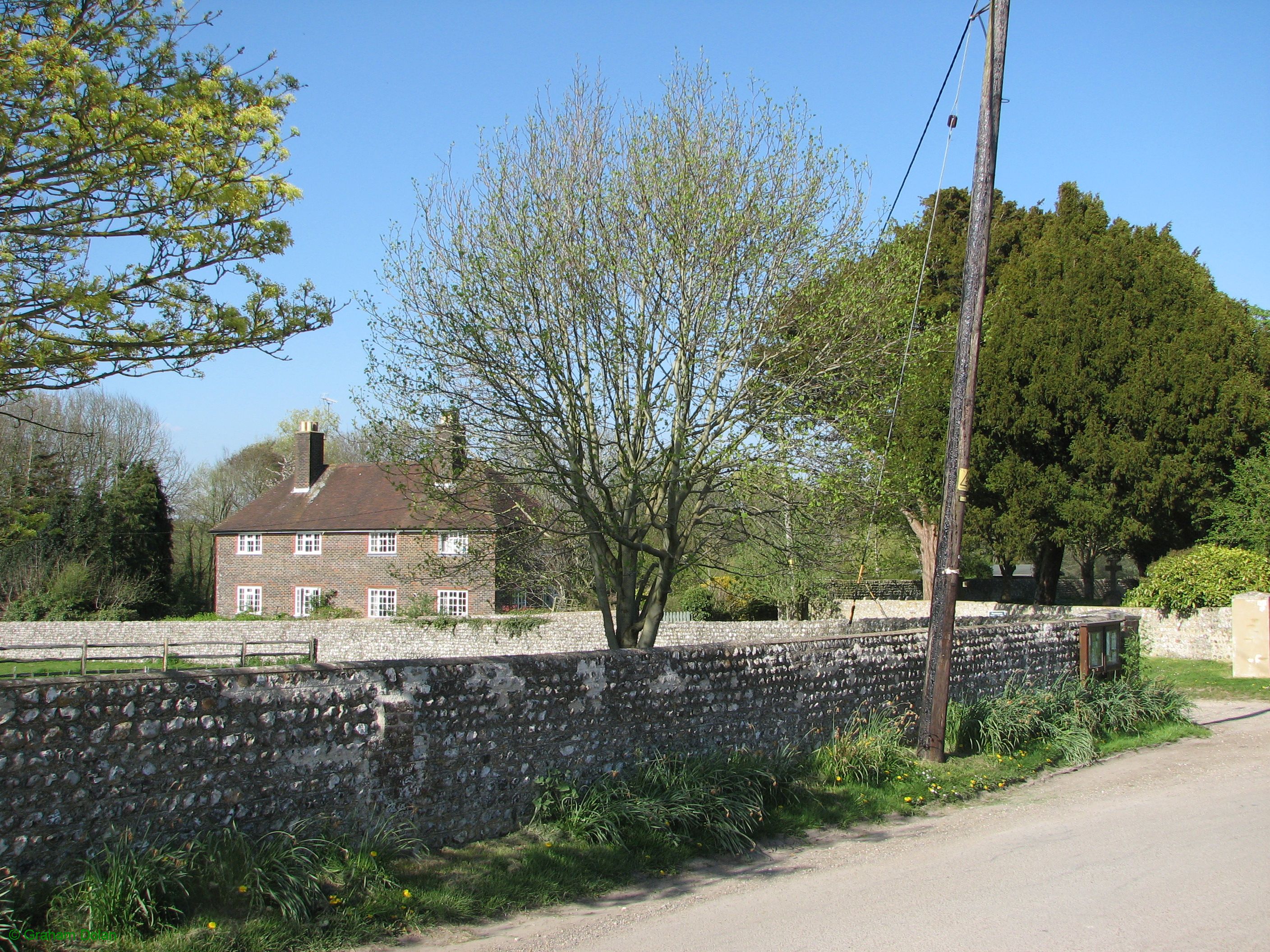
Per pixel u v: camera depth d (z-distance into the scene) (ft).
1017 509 81.71
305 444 148.05
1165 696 48.80
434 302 41.19
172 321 20.90
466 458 43.06
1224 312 80.89
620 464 41.73
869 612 104.94
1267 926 19.35
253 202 20.67
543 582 47.91
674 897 22.67
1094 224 89.86
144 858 18.49
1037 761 38.88
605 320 41.14
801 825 29.17
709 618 111.86
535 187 41.83
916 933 19.47
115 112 19.58
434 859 23.22
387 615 134.21
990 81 35.83
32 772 17.75
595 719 28.40
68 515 144.05
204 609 167.94
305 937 18.53
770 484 40.83
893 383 44.47
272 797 21.12
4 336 18.49
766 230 41.14
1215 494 78.95
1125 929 19.38
